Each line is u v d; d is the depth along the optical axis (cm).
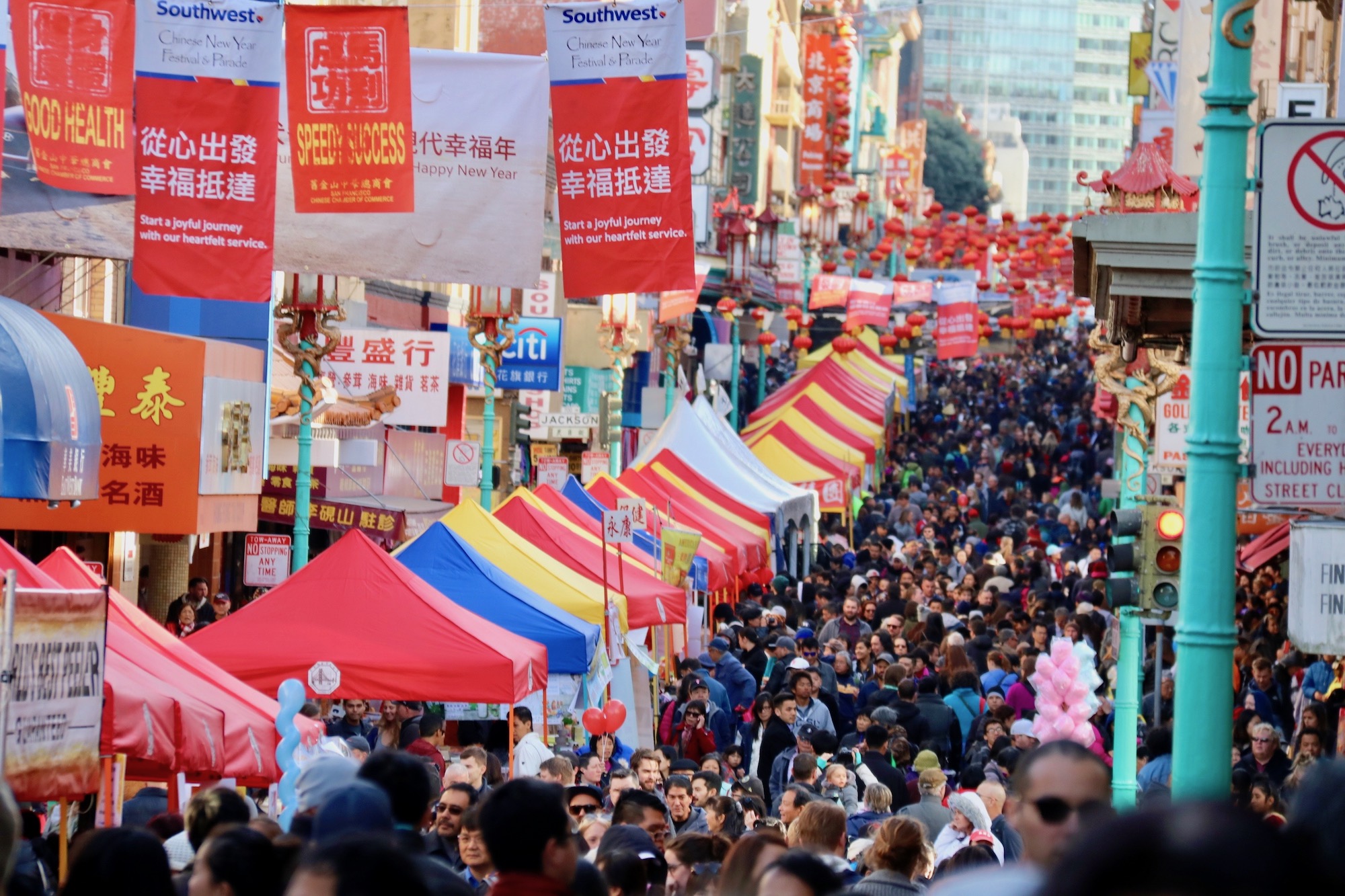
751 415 10981
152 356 3347
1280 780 3188
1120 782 3097
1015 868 673
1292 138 1741
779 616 5281
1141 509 2455
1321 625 2083
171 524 3347
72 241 3325
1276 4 4091
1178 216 2344
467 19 7062
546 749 3122
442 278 3434
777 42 15962
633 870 1544
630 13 3053
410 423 4962
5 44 2639
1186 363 3825
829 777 2867
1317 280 1741
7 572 1697
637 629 4206
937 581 6538
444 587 3588
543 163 3438
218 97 2862
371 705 3597
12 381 2669
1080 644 3781
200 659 2494
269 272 2880
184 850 1709
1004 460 12312
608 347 6631
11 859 817
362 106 2973
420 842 1258
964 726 3922
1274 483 1752
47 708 1738
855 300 11794
